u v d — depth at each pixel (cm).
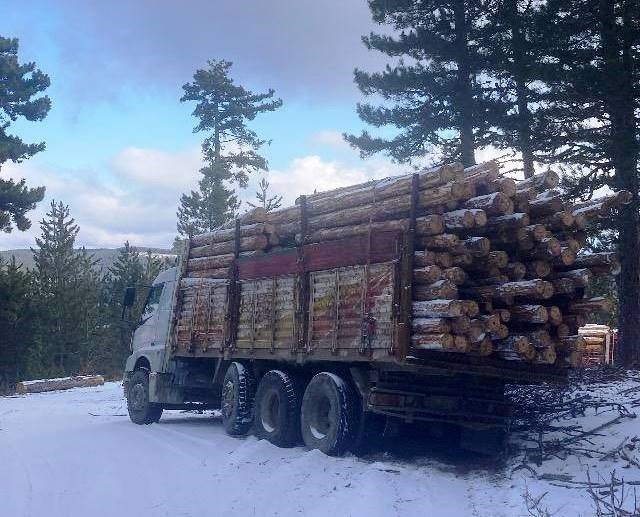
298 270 1026
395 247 857
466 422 928
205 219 4275
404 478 799
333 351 936
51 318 3359
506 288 843
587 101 1538
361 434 940
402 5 2034
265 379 1102
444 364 848
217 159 4522
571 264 907
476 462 912
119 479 873
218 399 1416
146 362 1500
